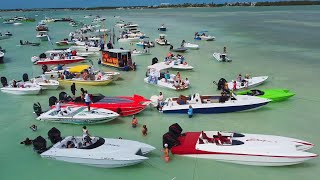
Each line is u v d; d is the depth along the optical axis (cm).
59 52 4600
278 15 13488
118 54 3938
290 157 1719
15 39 7069
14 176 1741
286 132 2200
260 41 6069
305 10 17325
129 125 2353
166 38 6825
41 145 1909
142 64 4328
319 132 2191
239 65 4106
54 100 2605
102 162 1783
